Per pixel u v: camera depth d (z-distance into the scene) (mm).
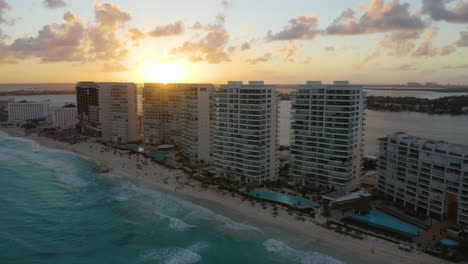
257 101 145875
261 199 132875
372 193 135875
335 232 105625
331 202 120750
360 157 145750
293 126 148250
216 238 106062
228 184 152250
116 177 170125
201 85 191500
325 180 142125
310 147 144375
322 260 90812
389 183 128250
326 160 141000
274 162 157750
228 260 94062
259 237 105000
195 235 108562
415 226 107062
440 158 109000
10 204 136125
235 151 155625
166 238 107125
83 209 130875
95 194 146875
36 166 195375
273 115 154375
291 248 97812
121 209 129875
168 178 165625
